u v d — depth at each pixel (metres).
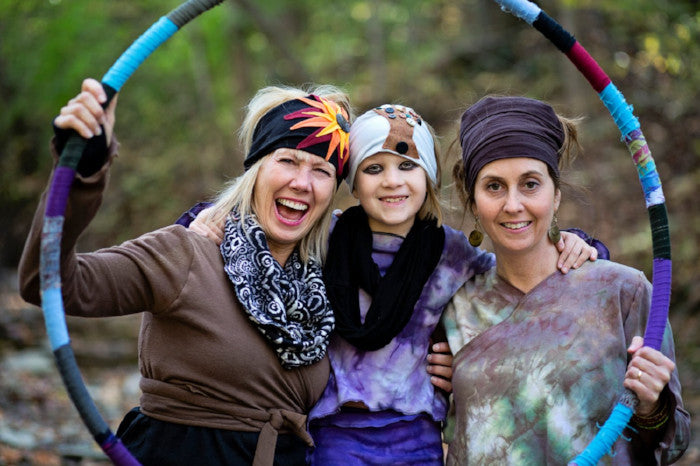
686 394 10.07
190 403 4.20
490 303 4.50
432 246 4.64
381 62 23.75
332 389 4.52
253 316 4.16
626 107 4.27
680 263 12.87
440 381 4.61
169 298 4.11
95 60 20.61
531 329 4.31
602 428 3.97
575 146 4.74
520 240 4.25
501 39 22.38
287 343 4.21
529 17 4.27
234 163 23.45
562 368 4.19
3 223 22.25
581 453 3.96
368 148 4.54
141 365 4.36
